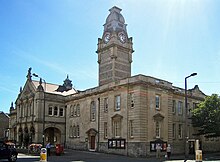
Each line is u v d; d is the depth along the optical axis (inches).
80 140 2110.0
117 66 2311.8
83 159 1342.3
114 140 1756.9
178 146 1877.5
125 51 2397.9
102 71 2391.7
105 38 2428.6
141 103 1633.9
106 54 2384.4
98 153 1784.0
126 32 2442.2
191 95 2101.4
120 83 1786.4
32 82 2460.6
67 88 2696.9
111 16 2450.8
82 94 2158.0
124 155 1659.7
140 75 1663.4
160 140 1692.9
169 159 1414.9
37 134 2218.3
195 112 1892.2
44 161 968.9
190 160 1341.0
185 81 1275.8
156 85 1738.4
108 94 1887.3
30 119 2337.6
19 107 2578.7
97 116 1963.6
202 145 2117.4
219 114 1792.6
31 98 2379.4
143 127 1614.2
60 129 2313.0
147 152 1600.6
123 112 1731.1
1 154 1101.1
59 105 2353.6
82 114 2137.1
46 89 2486.5
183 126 1969.7
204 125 1836.9
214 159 1437.0
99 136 1908.2
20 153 1774.1
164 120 1758.1
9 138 2861.7
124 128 1704.0
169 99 1831.9
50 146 1657.2
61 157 1464.1
